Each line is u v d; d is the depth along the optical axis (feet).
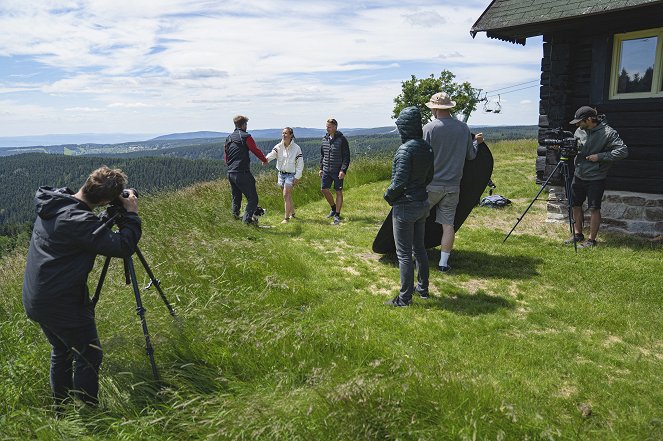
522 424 9.60
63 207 10.66
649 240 23.70
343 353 12.85
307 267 20.68
